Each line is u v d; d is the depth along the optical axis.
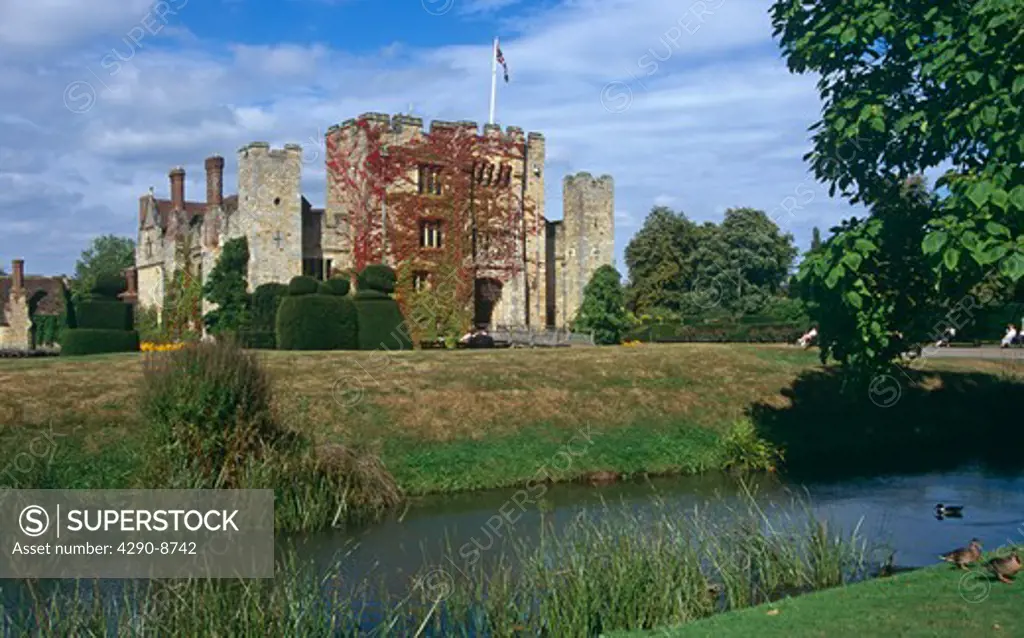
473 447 22.52
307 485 17.20
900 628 9.15
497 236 58.38
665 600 11.21
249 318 52.12
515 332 54.12
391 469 20.80
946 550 15.13
